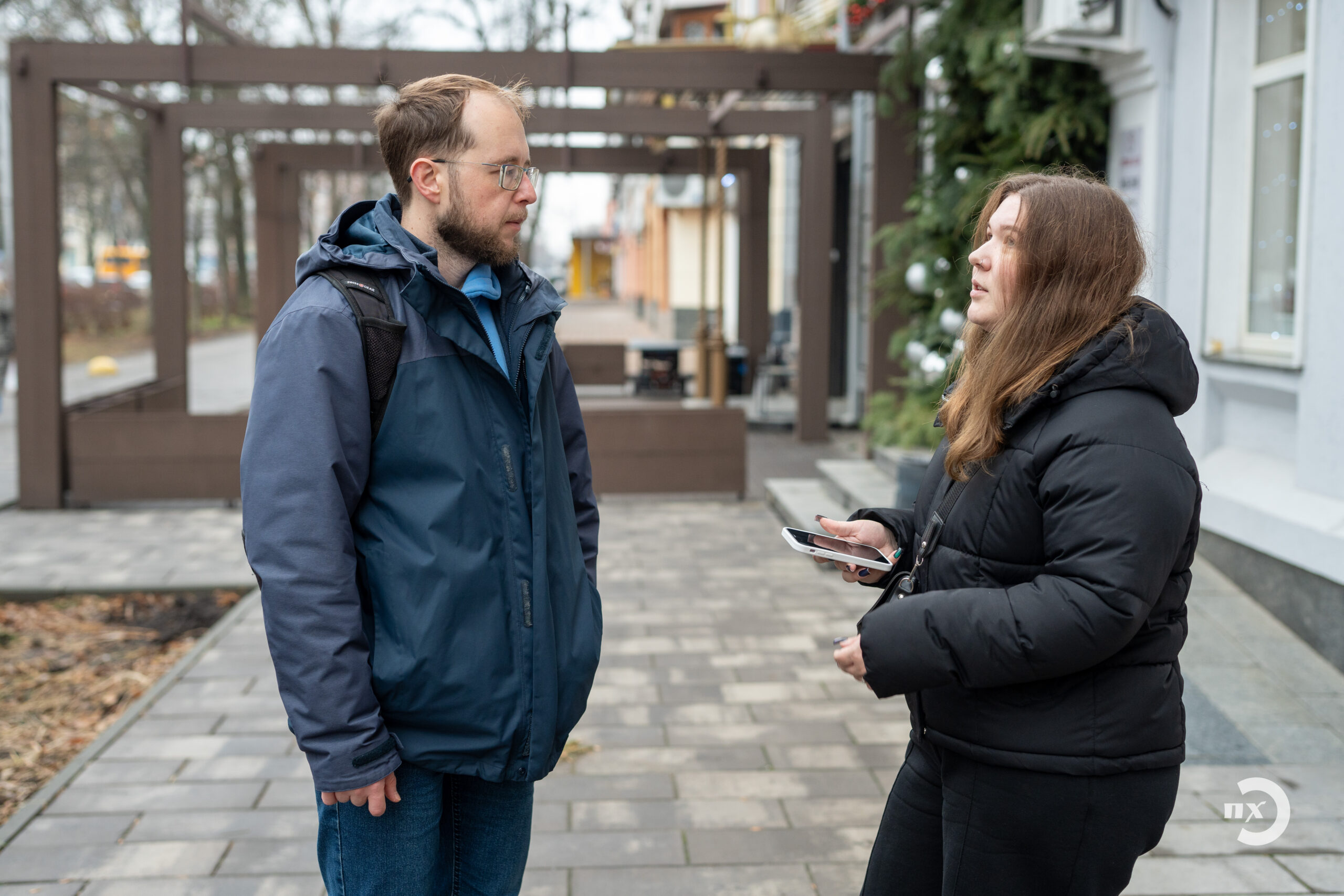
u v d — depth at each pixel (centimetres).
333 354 183
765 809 348
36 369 850
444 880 216
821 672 481
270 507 178
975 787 178
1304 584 458
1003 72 624
